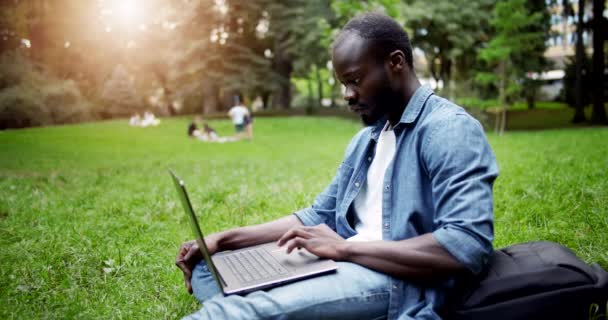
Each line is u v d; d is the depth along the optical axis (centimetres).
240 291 181
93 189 702
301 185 659
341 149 1418
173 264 358
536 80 2969
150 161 1205
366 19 200
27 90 3153
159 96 5091
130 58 4359
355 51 197
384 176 209
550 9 2639
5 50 3512
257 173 860
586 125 2261
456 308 186
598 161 702
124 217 509
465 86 2352
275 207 534
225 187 678
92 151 1548
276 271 194
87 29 4041
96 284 322
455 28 2584
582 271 188
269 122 3002
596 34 2228
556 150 947
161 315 272
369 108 203
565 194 490
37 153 1460
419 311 185
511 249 215
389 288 186
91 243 409
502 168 700
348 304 182
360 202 229
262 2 3384
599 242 339
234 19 3516
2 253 383
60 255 372
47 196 648
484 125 2131
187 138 2173
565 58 3453
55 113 3328
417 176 200
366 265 189
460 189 182
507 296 185
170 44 3625
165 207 548
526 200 479
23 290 304
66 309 278
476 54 2848
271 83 3622
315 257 205
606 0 2373
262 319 175
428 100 206
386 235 206
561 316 184
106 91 4378
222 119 3466
